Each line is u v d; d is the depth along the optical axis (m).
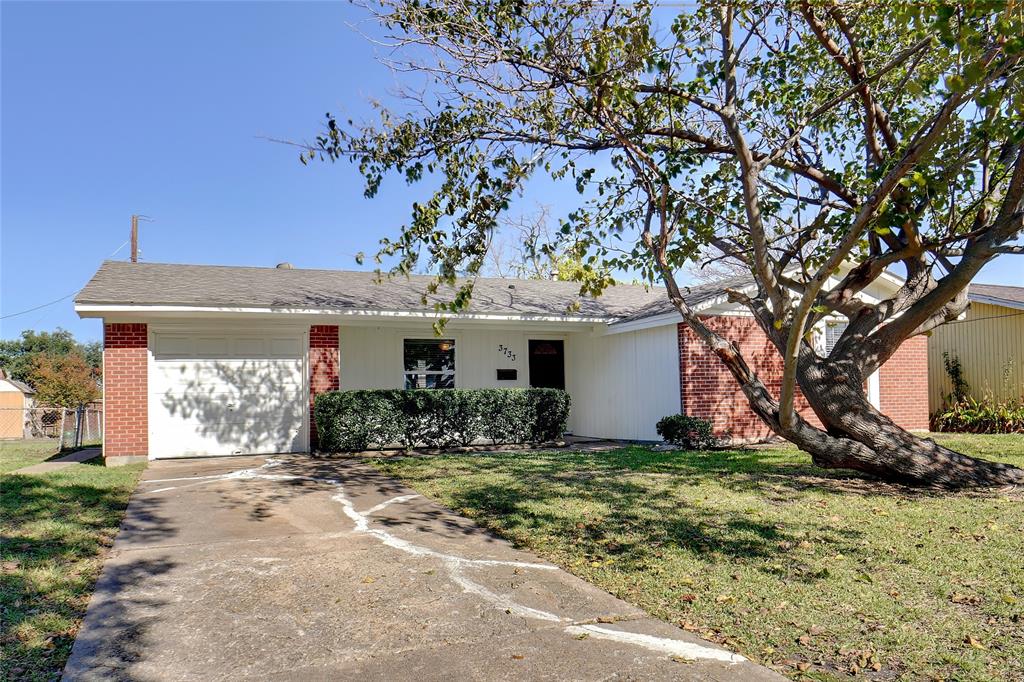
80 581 5.29
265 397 13.30
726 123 7.70
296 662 3.93
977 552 5.73
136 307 11.56
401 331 15.38
